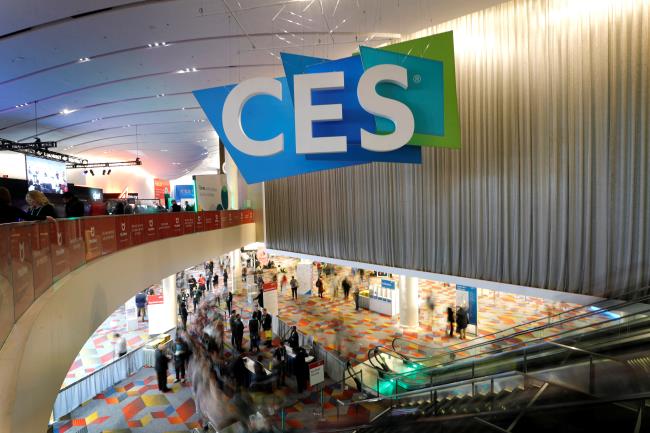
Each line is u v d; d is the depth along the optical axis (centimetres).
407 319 1278
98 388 908
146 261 785
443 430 441
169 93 1402
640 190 634
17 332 268
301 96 431
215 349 1031
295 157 459
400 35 967
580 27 704
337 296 1745
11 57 995
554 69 737
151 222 825
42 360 314
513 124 798
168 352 1037
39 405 297
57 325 372
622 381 361
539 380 421
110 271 611
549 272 753
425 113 436
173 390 925
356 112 439
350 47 1045
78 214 549
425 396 645
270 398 838
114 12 818
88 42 949
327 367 973
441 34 435
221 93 463
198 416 804
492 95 840
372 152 446
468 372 654
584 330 665
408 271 1041
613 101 661
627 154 653
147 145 2325
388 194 1093
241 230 1587
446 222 941
